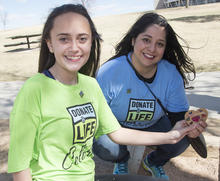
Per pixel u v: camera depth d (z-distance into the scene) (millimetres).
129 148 2984
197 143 2059
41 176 1366
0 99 5320
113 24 21141
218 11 22453
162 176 2488
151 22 2045
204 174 2596
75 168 1452
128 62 2217
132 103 2268
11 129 1297
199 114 1877
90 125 1488
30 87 1320
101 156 2490
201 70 6797
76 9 1364
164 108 2334
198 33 12945
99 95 1610
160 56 2107
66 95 1401
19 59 10711
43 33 1416
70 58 1371
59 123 1355
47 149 1364
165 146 2393
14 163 1289
